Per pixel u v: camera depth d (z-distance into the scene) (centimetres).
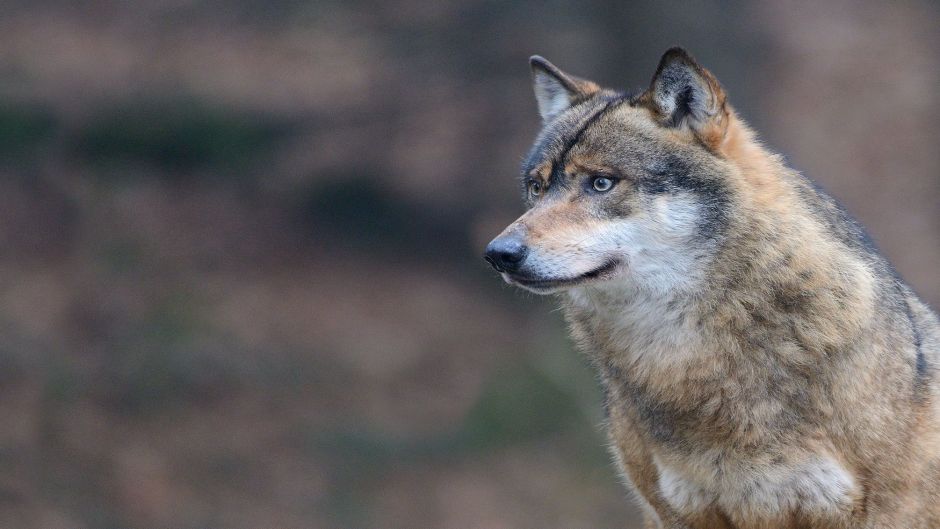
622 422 691
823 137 2200
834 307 611
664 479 667
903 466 622
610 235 660
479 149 2164
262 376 1945
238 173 2384
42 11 2597
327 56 2391
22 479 1559
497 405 1919
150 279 2114
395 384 2019
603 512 1719
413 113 2230
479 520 1692
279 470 1736
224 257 2247
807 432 615
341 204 2383
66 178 2273
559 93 784
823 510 622
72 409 1731
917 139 2231
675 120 666
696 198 644
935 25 2427
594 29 1992
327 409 1917
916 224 2138
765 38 2145
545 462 1823
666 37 1912
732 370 627
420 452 1838
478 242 2097
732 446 630
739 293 627
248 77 2408
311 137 2308
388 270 2353
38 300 1967
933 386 656
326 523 1647
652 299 653
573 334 724
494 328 2222
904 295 689
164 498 1617
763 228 627
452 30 2148
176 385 1856
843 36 2386
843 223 663
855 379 609
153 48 2477
